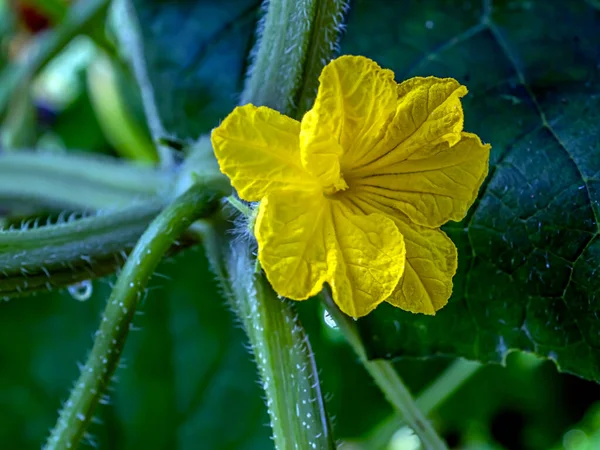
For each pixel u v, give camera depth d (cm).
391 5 30
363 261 22
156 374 36
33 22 47
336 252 22
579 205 26
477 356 27
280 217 22
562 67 28
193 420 35
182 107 32
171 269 37
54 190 32
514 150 27
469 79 29
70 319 37
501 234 27
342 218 22
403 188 23
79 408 24
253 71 26
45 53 38
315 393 24
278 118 22
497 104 28
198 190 24
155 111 32
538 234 26
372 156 23
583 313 26
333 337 38
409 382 39
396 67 29
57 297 37
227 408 35
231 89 31
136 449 35
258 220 22
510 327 27
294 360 24
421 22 30
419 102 23
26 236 25
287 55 25
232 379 36
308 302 37
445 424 45
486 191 27
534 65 28
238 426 35
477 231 27
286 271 22
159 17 32
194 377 36
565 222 26
